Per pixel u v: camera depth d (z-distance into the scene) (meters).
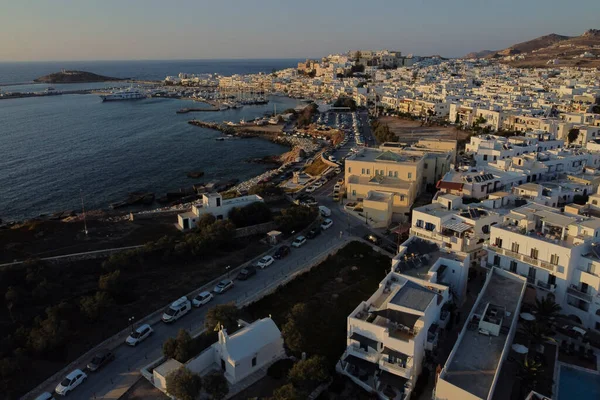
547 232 66.12
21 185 153.75
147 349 59.41
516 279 62.56
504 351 47.66
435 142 135.62
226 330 57.19
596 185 97.62
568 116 184.88
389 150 128.75
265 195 116.31
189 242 83.25
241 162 187.50
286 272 78.62
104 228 95.50
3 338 59.16
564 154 120.00
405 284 57.91
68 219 114.12
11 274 72.62
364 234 94.69
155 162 186.62
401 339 50.53
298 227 96.19
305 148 199.00
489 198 86.06
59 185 154.75
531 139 135.50
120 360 57.31
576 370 51.47
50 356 57.38
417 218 79.06
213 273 78.50
